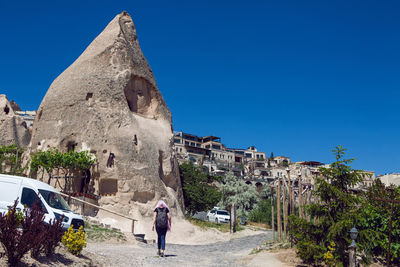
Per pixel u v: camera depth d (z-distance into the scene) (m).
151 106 32.97
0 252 7.62
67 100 28.25
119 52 30.59
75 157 24.09
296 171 78.00
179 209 29.34
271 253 14.95
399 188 15.59
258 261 13.07
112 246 16.34
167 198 28.08
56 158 23.84
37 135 28.53
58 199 13.07
